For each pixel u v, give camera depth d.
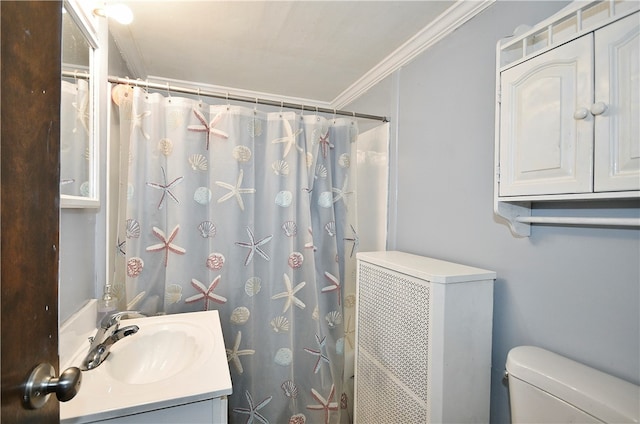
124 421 0.73
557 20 0.79
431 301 1.02
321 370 1.58
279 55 1.73
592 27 0.69
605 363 0.80
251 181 1.53
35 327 0.46
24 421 0.42
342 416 1.71
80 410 0.70
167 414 0.76
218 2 1.26
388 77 1.83
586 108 0.70
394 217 1.75
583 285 0.85
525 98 0.85
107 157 1.24
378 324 1.32
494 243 1.13
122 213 1.38
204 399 0.78
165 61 1.81
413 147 1.60
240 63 1.83
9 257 0.40
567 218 0.82
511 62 0.92
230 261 1.49
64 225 0.90
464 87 1.28
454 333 1.01
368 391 1.39
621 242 0.77
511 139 0.89
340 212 1.75
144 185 1.38
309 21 1.39
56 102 0.55
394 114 1.76
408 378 1.13
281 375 1.54
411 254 1.53
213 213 1.48
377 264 1.34
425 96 1.52
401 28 1.44
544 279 0.96
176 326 1.20
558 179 0.76
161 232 1.41
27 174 0.45
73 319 0.94
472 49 1.25
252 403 1.50
